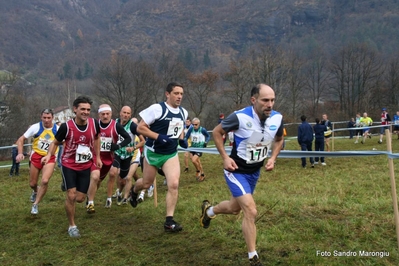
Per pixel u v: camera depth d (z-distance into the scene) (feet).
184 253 15.05
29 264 15.06
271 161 13.55
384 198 21.86
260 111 12.92
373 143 65.16
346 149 58.44
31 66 250.57
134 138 24.03
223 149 13.28
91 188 21.47
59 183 36.22
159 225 18.62
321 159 42.32
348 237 15.14
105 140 22.02
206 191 28.94
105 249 16.10
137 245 16.25
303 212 18.48
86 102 17.87
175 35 292.40
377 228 15.74
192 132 34.88
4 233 18.99
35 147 23.79
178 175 17.56
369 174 33.27
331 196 23.71
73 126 17.94
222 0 334.44
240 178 13.37
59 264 14.94
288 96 124.06
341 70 132.36
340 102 133.08
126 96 114.01
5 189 34.40
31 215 21.74
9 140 84.58
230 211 14.60
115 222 19.74
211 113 121.90
